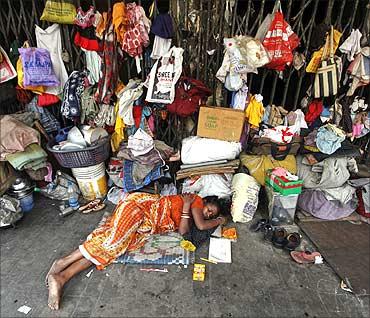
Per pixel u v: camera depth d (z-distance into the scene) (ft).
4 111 11.09
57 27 10.23
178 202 8.40
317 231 9.41
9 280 7.51
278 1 9.64
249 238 9.09
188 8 9.96
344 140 10.65
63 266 7.35
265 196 10.87
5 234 9.15
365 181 10.29
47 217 9.95
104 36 9.84
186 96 9.98
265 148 10.10
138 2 10.02
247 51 9.36
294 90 11.97
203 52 10.49
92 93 10.67
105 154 10.41
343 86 10.96
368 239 9.11
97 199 10.67
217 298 7.09
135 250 8.39
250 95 10.43
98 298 7.05
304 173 10.30
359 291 7.29
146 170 9.95
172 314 6.70
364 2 10.39
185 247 8.51
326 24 9.92
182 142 10.69
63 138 10.47
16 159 9.20
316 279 7.66
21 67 9.78
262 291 7.30
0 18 10.35
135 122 10.64
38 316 6.63
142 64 10.74
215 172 10.14
